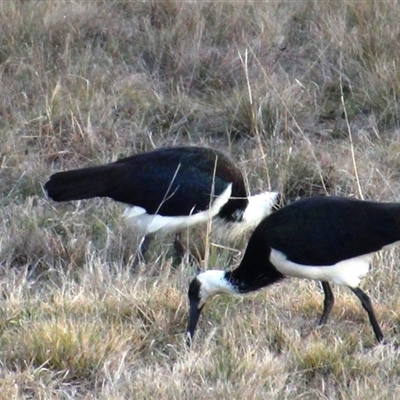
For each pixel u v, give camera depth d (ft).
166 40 51.34
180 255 38.14
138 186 37.45
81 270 35.99
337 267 31.89
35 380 28.78
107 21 52.49
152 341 31.22
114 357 29.84
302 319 33.55
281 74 49.32
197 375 29.09
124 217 38.24
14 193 41.88
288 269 32.42
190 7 53.42
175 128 46.55
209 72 49.88
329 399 28.19
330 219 31.76
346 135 46.03
